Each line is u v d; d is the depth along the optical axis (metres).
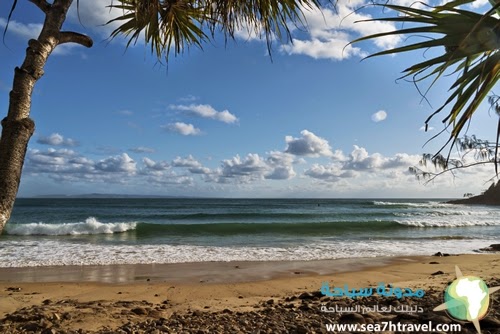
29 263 10.55
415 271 9.27
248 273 9.31
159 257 11.77
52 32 2.18
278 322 3.93
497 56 1.55
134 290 7.42
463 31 1.61
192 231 20.98
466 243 16.16
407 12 1.71
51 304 5.71
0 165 1.82
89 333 3.67
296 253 12.84
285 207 58.38
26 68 2.02
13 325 4.06
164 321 4.20
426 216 36.78
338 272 9.43
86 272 9.40
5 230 18.89
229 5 2.55
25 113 1.96
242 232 20.89
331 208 55.22
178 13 3.20
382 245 15.27
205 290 7.42
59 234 19.14
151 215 35.47
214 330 3.71
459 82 1.65
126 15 3.01
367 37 1.74
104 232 19.81
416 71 1.78
